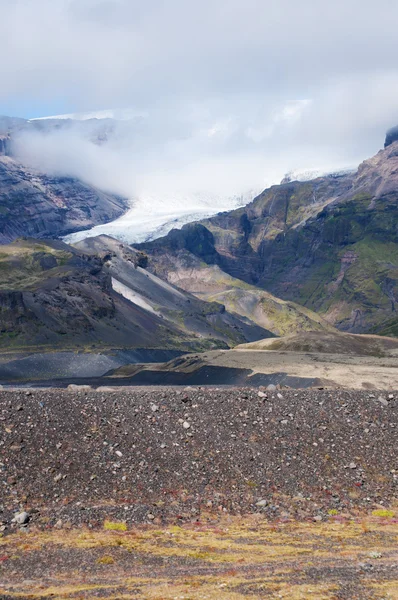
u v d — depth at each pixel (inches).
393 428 2481.5
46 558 1498.5
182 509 1877.5
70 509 1793.8
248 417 2423.7
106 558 1489.9
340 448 2319.1
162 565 1469.0
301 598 1242.6
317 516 1898.4
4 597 1251.8
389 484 2165.4
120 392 2551.7
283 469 2161.7
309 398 2642.7
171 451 2161.7
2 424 2140.7
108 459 2069.4
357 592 1280.8
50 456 2031.3
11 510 1768.0
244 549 1587.1
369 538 1711.4
